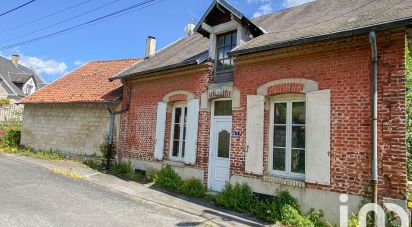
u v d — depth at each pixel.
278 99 7.57
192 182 8.87
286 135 7.32
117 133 12.05
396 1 7.16
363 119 6.08
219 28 9.23
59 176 9.73
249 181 7.65
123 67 14.98
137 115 11.34
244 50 7.62
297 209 6.69
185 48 11.98
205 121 9.06
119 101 12.05
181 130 10.05
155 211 6.81
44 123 14.53
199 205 7.55
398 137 5.63
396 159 5.62
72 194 7.64
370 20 6.18
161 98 10.51
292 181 6.83
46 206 6.45
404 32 5.69
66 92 14.43
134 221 5.98
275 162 7.48
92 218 5.94
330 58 6.64
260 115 7.60
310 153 6.65
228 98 8.66
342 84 6.41
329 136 6.44
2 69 37.81
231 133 8.22
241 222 6.41
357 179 6.02
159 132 10.34
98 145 12.48
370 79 6.08
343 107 6.35
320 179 6.45
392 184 5.61
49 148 14.09
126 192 8.39
